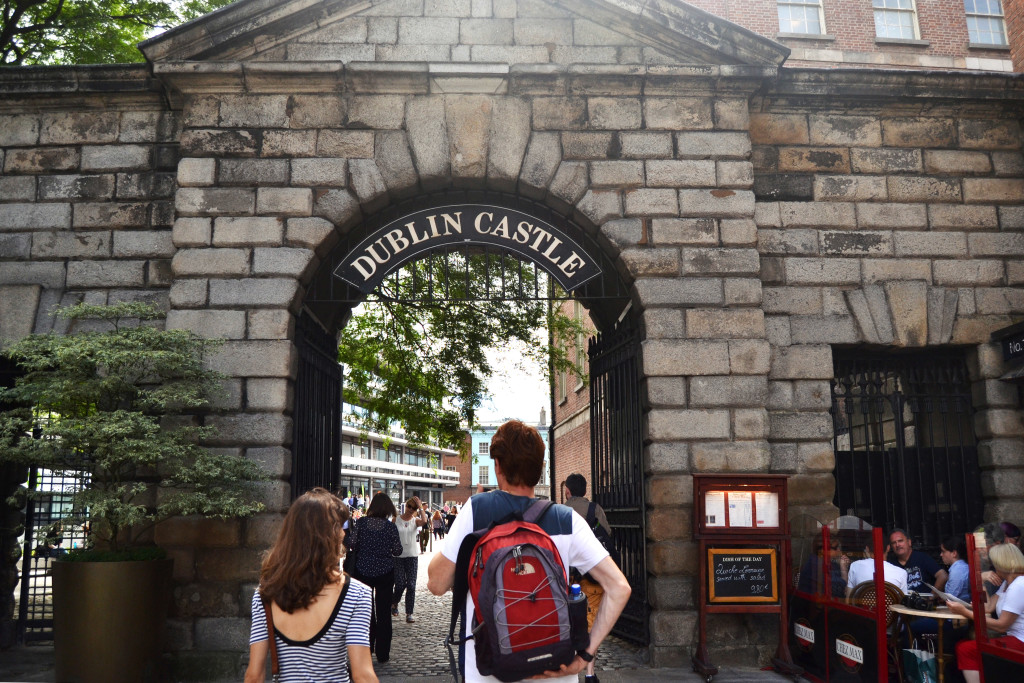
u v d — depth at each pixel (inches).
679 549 329.1
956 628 272.7
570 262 356.5
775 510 312.3
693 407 340.2
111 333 294.0
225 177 346.0
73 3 527.8
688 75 357.1
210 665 309.4
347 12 362.3
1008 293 374.9
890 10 576.1
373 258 353.1
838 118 384.8
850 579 266.5
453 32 363.9
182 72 343.9
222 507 285.0
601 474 424.8
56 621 276.8
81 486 351.9
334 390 440.8
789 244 370.0
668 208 355.6
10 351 287.3
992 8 593.9
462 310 608.7
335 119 354.3
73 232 356.8
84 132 363.9
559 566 114.3
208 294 336.2
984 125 390.6
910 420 419.2
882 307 366.9
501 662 108.6
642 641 349.7
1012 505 358.3
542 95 361.7
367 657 120.6
